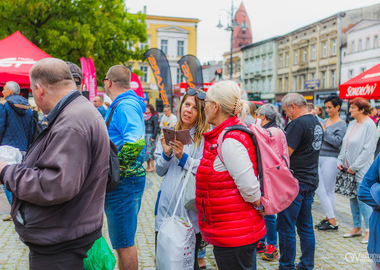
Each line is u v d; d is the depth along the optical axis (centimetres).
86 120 198
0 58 738
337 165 535
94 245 231
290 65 4897
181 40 4806
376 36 3484
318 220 627
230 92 251
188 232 278
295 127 370
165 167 322
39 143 202
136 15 2448
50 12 1888
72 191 188
